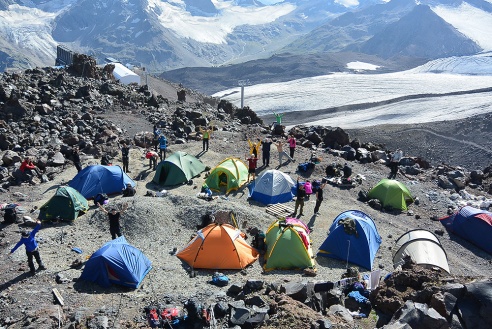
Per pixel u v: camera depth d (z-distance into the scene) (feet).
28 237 55.98
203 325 45.03
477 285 42.32
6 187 87.86
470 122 320.91
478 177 113.29
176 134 126.52
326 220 80.18
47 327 44.68
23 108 125.18
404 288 50.26
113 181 86.74
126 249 57.31
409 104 453.99
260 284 51.24
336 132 127.85
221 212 72.13
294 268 63.36
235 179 91.86
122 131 126.93
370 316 47.65
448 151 295.69
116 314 47.80
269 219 76.48
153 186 92.22
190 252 62.49
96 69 198.49
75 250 63.93
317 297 48.67
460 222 79.25
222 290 53.83
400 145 309.42
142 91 183.01
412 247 65.77
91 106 146.00
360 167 109.40
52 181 91.91
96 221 72.79
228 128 141.38
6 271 57.41
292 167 105.60
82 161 101.35
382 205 88.48
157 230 70.03
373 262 66.64
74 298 51.21
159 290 53.98
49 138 112.68
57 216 73.82
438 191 98.94
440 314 41.86
